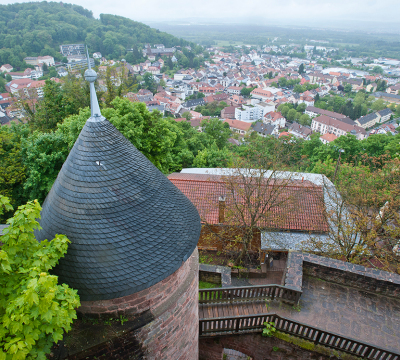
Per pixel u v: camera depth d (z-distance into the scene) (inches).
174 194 391.5
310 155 2539.4
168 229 342.6
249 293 559.2
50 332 245.9
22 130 1304.1
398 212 805.2
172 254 326.6
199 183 953.5
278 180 949.2
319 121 5836.6
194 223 378.9
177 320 359.3
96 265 295.3
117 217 313.9
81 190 312.5
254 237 877.8
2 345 240.8
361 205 826.8
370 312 529.3
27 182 1003.3
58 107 1665.8
